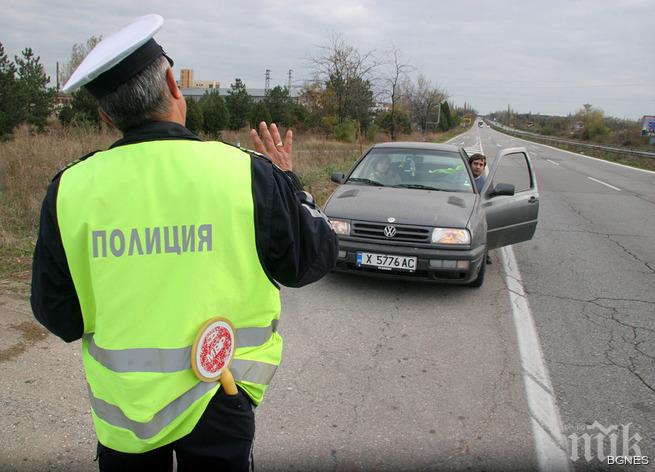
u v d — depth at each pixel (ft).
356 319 14.76
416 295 16.93
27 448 8.64
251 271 4.44
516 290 17.88
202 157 4.37
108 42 4.41
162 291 4.21
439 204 17.25
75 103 67.15
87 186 4.25
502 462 8.68
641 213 36.40
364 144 86.58
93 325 4.58
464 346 13.20
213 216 4.24
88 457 8.52
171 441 4.43
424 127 150.71
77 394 10.22
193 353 4.25
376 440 9.20
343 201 17.81
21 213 22.45
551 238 27.02
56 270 4.35
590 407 10.47
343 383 11.12
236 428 4.62
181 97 4.78
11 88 65.36
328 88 84.17
